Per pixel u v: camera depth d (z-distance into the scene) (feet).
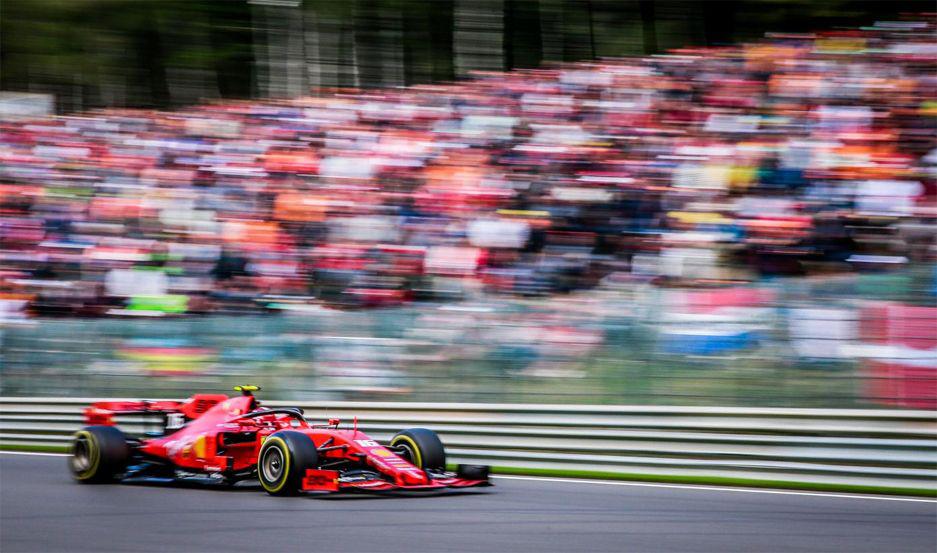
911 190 75.25
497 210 85.25
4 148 112.37
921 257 71.56
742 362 52.11
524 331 58.13
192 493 47.65
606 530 37.01
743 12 120.26
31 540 35.29
